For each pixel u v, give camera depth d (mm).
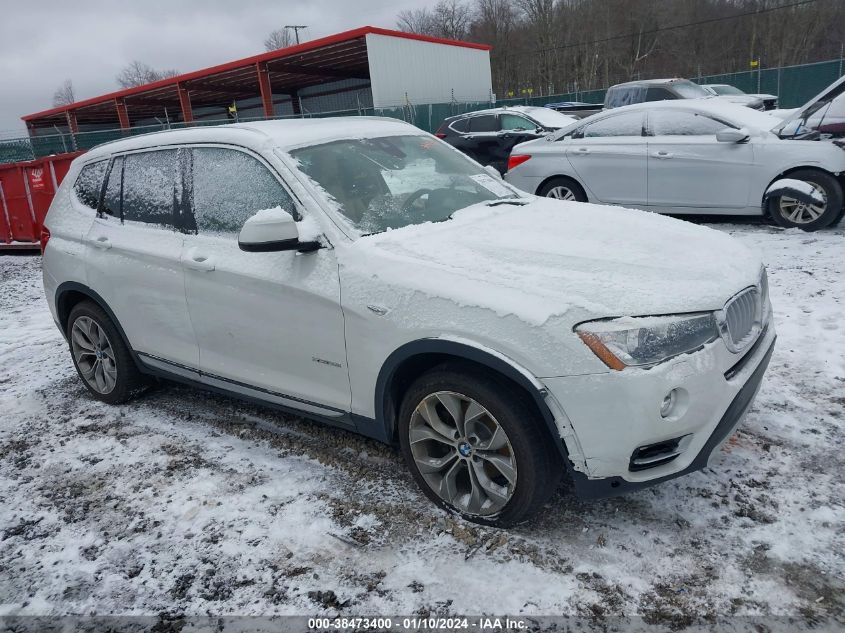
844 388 3852
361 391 3045
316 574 2666
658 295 2520
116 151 4320
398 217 3359
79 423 4348
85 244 4293
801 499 2877
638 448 2432
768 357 2979
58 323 4715
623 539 2717
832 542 2602
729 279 2740
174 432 4074
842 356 4258
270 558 2785
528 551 2686
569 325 2428
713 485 3025
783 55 53406
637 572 2527
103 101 36469
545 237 3127
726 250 3076
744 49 56312
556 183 9062
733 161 7605
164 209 3875
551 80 61031
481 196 3900
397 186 3590
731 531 2713
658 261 2801
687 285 2611
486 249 2955
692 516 2826
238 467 3562
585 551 2664
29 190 11438
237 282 3375
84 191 4500
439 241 3070
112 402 4574
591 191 8758
